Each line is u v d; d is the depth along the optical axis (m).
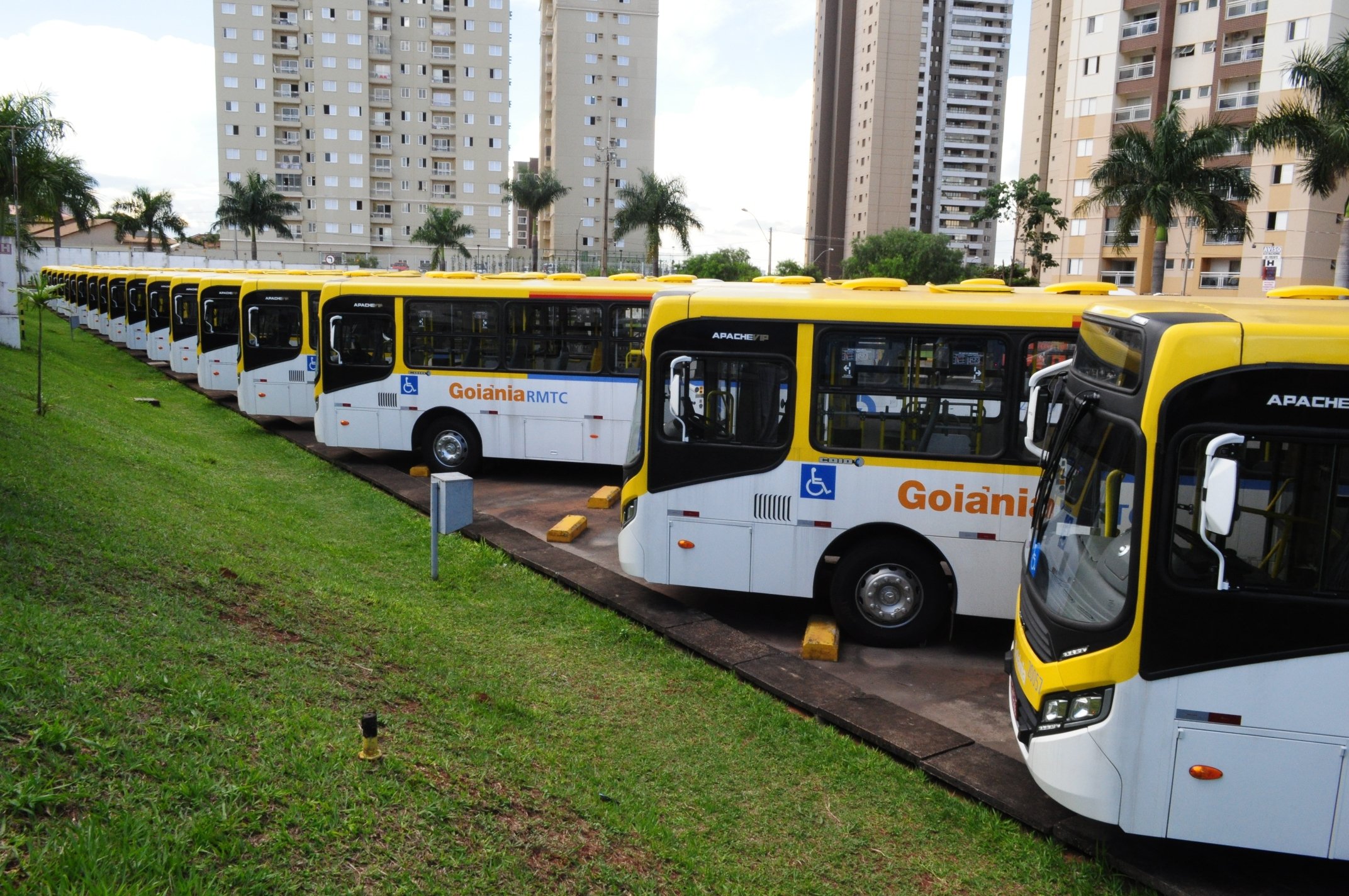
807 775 6.03
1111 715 4.77
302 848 3.98
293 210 66.31
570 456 14.53
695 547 8.59
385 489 13.61
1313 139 28.59
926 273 84.94
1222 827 4.72
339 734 5.07
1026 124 90.94
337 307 14.96
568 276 15.09
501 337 14.57
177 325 24.77
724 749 6.31
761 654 7.81
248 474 14.37
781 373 8.34
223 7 89.44
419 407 14.87
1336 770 4.59
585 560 10.30
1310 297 8.02
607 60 99.44
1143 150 36.19
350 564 9.70
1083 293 8.92
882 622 8.38
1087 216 65.06
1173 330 4.70
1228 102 56.88
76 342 30.86
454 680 6.63
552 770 5.48
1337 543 4.59
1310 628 4.59
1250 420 4.61
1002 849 5.26
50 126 24.33
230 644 5.93
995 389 8.00
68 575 6.29
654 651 8.01
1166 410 4.66
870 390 8.20
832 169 129.38
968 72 139.38
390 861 4.09
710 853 4.99
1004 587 8.04
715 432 8.52
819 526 8.34
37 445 10.55
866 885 4.91
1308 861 5.16
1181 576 4.68
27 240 35.66
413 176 94.88
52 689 4.52
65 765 4.00
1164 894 4.88
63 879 3.36
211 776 4.25
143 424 16.66
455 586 9.45
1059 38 86.50
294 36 91.50
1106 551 4.98
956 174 140.88
